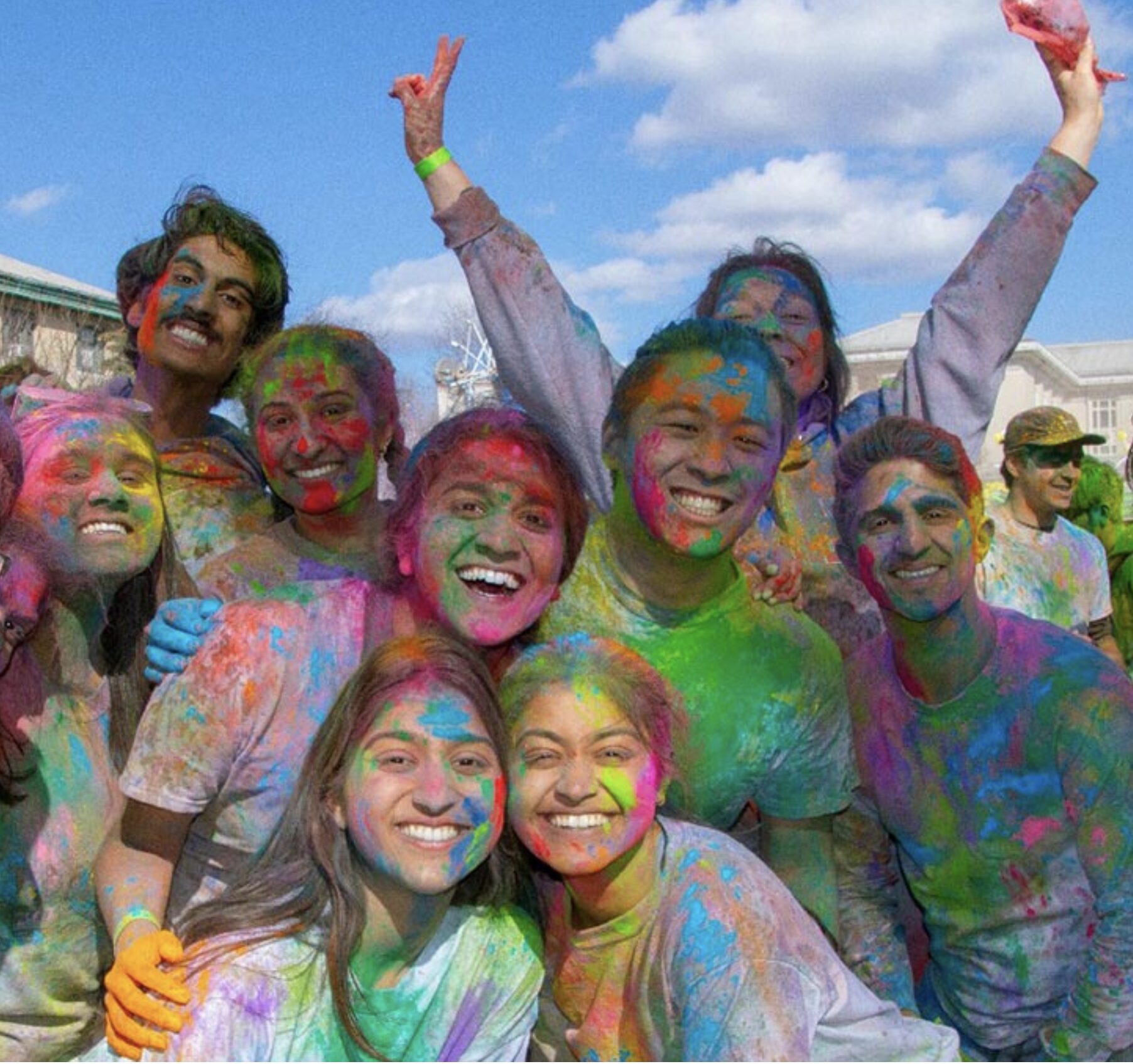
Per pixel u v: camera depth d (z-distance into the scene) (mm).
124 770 3195
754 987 2871
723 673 3561
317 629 3217
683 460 3400
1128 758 3414
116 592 3434
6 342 19578
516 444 3242
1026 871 3541
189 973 2885
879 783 3721
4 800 3152
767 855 3754
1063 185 4273
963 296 4320
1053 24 4375
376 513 4176
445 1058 2998
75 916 3256
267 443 3975
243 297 4695
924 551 3414
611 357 4273
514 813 3004
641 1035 3088
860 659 3842
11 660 3213
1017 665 3557
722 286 4551
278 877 2982
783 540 4281
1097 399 44156
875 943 3842
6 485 2922
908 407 4406
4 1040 3205
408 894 2943
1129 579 7258
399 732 2889
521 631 3320
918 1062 3127
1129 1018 3387
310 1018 2916
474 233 4191
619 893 3045
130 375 5367
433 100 4305
